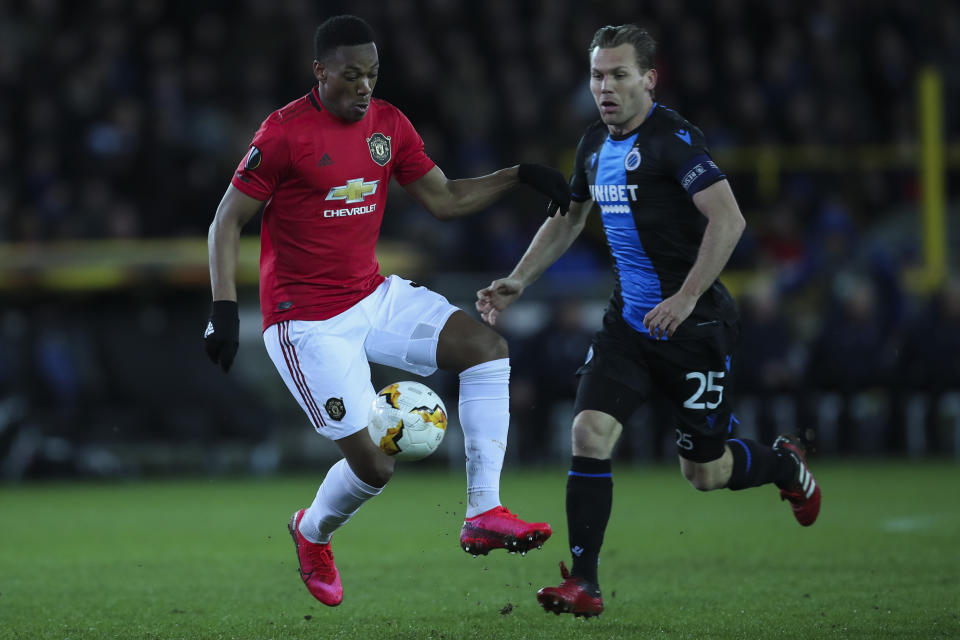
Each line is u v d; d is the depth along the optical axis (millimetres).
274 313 18094
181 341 54062
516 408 52500
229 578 23344
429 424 17594
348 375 17844
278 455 54656
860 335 53562
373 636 17188
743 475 20594
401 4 64562
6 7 63281
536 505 36500
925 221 64062
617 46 18234
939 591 20406
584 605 17297
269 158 17219
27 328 50938
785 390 52062
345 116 17469
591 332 56062
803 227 63969
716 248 17375
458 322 18047
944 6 72500
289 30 63219
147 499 41375
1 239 53688
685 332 18609
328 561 19062
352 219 17828
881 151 65438
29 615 19125
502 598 20828
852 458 54312
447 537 30062
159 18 64125
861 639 16484
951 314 54188
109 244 53531
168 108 58312
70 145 56625
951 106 68500
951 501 36312
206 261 52406
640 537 29141
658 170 18188
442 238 57906
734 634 16969
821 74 66625
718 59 68562
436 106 62406
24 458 49562
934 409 54344
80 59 59594
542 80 64250
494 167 61688
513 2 68188
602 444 18031
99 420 51344
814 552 25766
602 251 62500
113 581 22953
